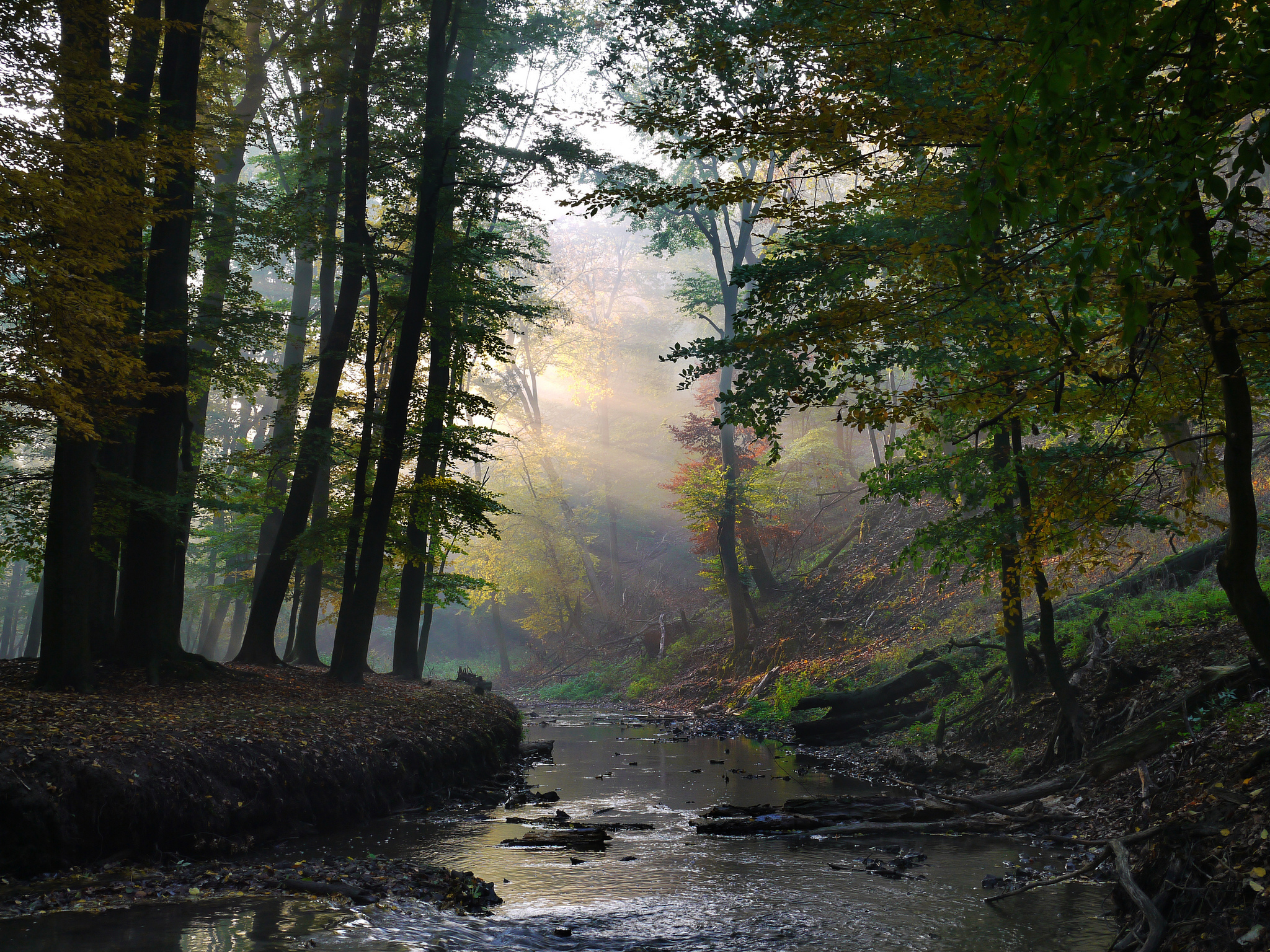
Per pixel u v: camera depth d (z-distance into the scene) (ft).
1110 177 14.96
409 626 76.38
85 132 39.24
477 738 53.98
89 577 41.09
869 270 34.40
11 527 51.24
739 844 35.53
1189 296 17.13
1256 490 58.59
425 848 34.14
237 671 53.52
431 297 64.18
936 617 84.02
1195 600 47.42
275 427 75.20
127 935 21.97
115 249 34.55
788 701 86.22
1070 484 23.07
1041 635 42.93
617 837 36.99
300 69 70.74
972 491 43.50
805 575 118.73
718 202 22.35
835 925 24.49
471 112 63.21
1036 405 23.65
